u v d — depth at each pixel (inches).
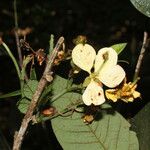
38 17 37.9
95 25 36.1
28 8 38.3
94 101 11.4
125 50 15.3
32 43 32.9
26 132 11.1
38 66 13.7
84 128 12.5
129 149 12.6
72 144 12.4
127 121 12.8
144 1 12.1
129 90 11.6
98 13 35.6
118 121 12.6
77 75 12.6
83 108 12.3
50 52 11.0
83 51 11.6
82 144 12.4
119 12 31.3
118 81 11.6
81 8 37.3
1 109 34.3
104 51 11.7
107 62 11.6
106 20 34.6
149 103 13.0
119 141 12.6
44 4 38.4
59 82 12.3
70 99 12.3
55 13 38.2
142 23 18.1
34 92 11.4
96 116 12.6
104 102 11.9
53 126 12.3
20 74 11.8
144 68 15.8
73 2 37.6
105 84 11.6
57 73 13.6
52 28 37.1
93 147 12.4
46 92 11.1
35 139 23.4
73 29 37.3
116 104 14.5
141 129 13.0
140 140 12.9
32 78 12.1
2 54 14.7
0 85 25.1
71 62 11.7
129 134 12.6
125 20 30.5
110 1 32.7
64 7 38.0
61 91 12.1
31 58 11.8
